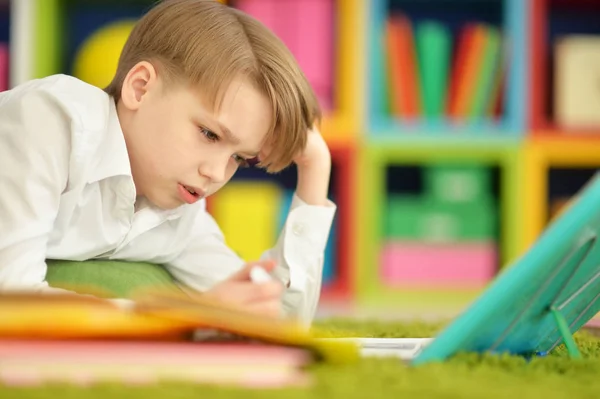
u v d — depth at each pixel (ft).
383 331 4.64
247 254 8.95
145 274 3.97
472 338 2.61
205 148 3.51
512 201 9.27
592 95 9.45
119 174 3.57
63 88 3.54
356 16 9.30
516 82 9.32
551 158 9.43
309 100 3.72
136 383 1.98
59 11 9.84
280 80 3.57
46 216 3.26
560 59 9.48
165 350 2.21
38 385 1.92
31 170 3.27
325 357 2.38
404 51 9.37
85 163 3.46
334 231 9.50
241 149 3.56
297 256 4.12
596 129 9.43
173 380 2.02
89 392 1.85
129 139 3.65
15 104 3.41
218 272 4.36
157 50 3.65
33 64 9.28
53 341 2.24
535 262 2.35
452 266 9.36
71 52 10.16
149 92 3.60
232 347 2.30
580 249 2.55
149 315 2.29
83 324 2.21
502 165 9.42
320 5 9.31
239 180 10.05
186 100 3.51
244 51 3.53
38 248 3.20
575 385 2.27
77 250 3.72
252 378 2.09
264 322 2.38
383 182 9.77
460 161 9.62
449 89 9.48
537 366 2.60
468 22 10.32
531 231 9.26
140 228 3.88
